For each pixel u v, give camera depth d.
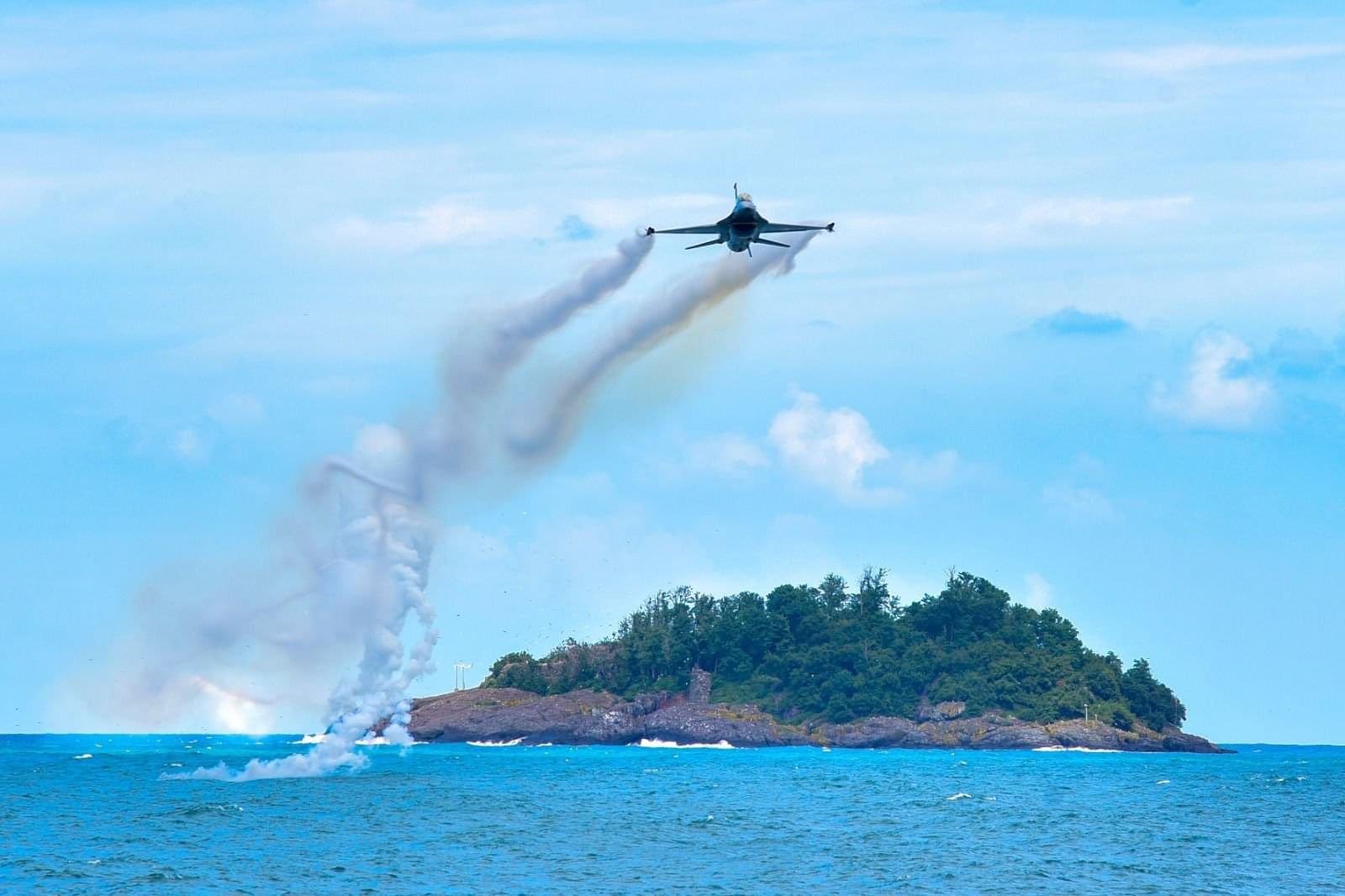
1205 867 123.31
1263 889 111.19
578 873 114.62
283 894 103.88
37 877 112.06
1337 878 117.88
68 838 138.75
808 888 108.94
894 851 132.38
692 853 128.50
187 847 130.88
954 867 120.81
